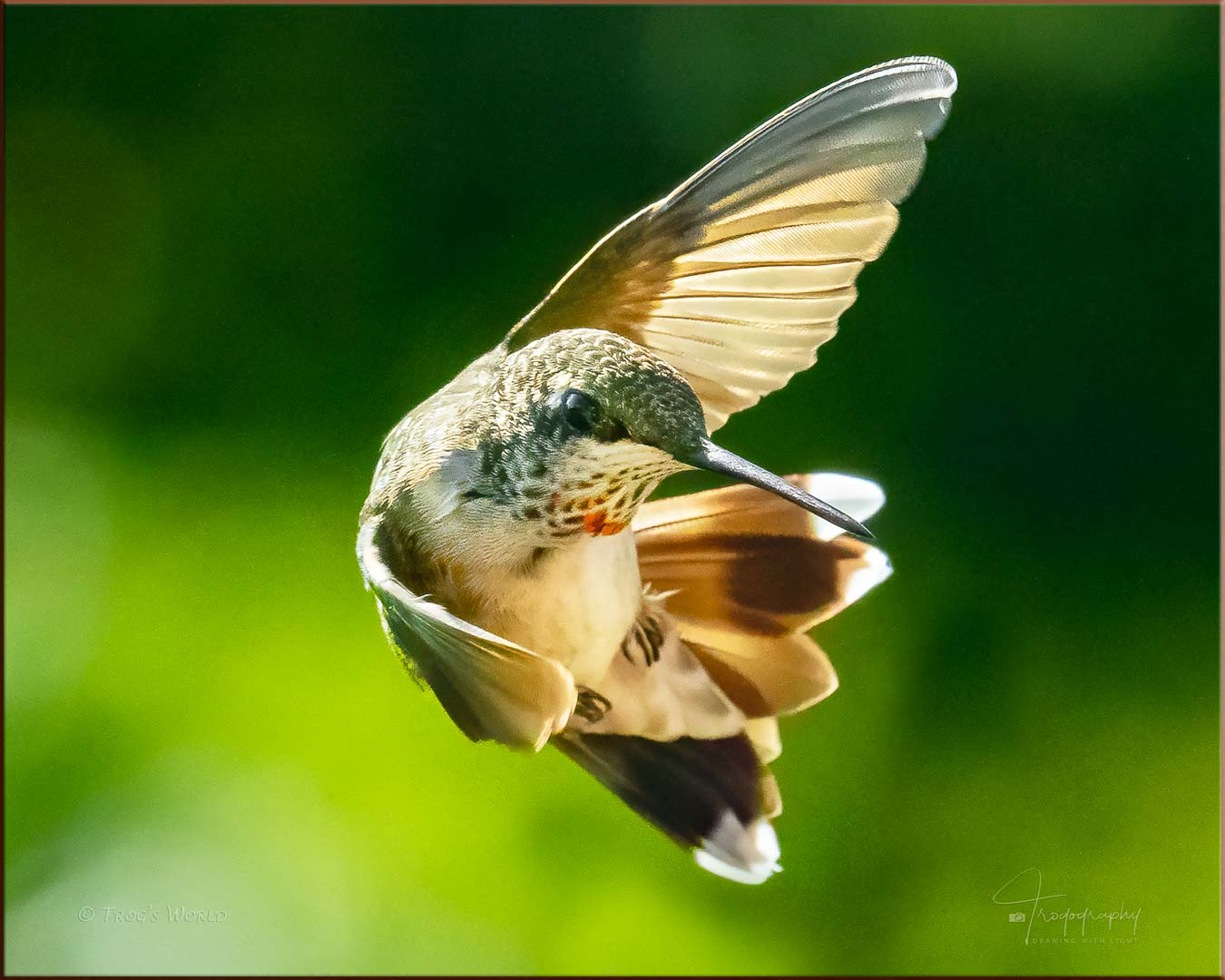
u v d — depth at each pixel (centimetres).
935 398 156
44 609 136
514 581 118
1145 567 146
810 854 129
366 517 118
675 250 119
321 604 136
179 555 142
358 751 129
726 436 153
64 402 153
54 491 147
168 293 159
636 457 118
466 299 160
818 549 120
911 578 145
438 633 117
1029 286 160
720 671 120
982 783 131
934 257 161
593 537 118
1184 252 160
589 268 119
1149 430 154
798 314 119
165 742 129
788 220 119
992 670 138
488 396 119
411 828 128
